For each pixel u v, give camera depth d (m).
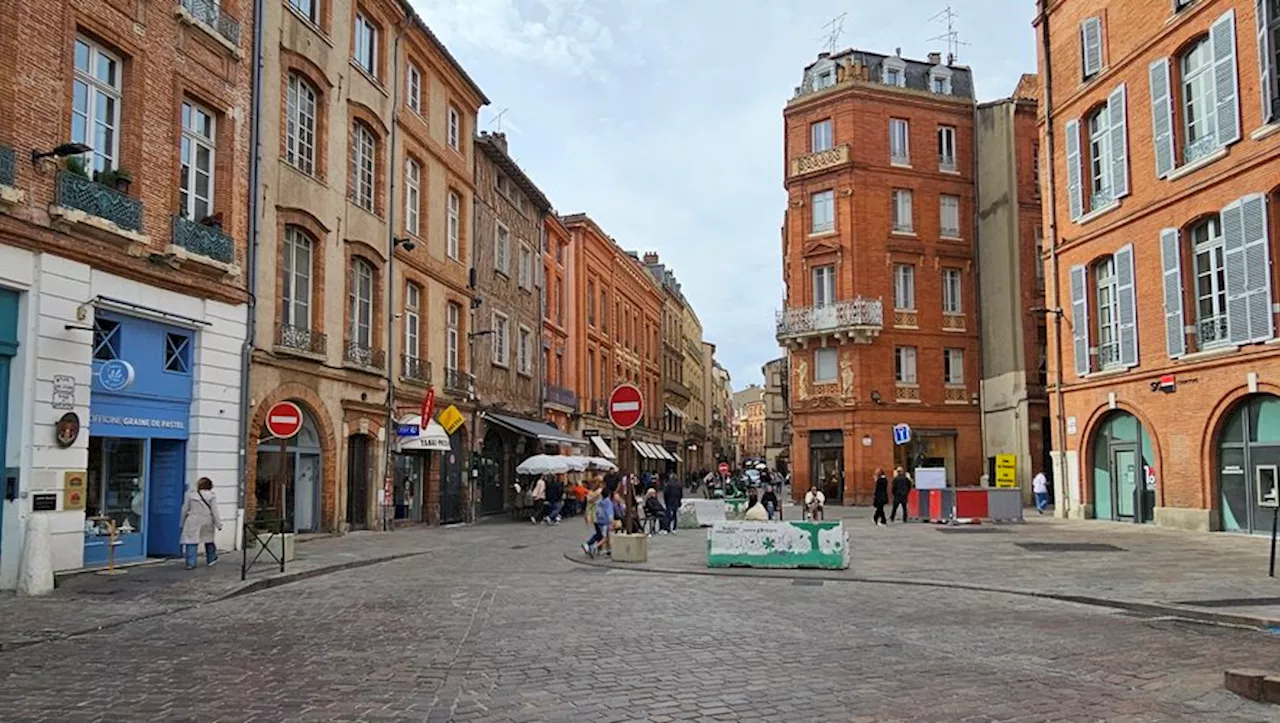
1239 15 20.47
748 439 166.12
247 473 18.16
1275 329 19.41
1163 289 23.02
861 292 39.94
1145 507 24.16
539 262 40.16
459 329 31.00
